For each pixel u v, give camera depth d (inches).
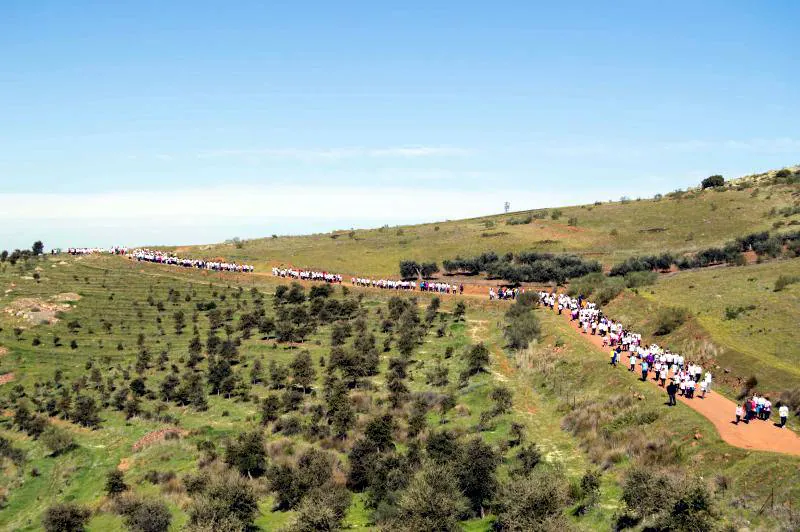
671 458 1405.0
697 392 1815.9
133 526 1558.8
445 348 2940.5
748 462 1262.3
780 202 5541.3
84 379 2952.8
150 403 2645.2
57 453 2257.6
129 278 4790.8
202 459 1979.6
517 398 2150.6
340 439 2012.8
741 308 2518.5
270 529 1478.8
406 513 1314.0
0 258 5438.0
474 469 1445.6
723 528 1058.7
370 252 5861.2
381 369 2696.9
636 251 5113.2
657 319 2610.7
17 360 3304.6
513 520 1185.4
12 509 1898.4
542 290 4008.4
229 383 2642.7
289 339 3287.4
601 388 1994.3
